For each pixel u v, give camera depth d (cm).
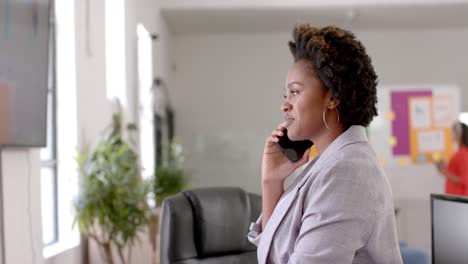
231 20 788
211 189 246
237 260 240
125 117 528
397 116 770
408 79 871
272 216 123
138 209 385
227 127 870
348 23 821
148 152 641
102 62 467
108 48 528
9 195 279
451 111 771
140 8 605
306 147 134
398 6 729
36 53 293
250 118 872
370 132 769
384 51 872
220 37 875
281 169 137
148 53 652
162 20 754
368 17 789
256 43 874
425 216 758
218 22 798
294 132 121
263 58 874
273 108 872
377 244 111
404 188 764
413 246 752
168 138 763
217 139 672
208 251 236
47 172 379
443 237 145
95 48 446
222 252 240
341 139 116
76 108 391
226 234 241
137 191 401
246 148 669
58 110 386
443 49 870
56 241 383
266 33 874
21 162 295
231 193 248
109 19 526
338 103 116
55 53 379
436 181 764
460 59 869
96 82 446
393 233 115
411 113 770
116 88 530
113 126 479
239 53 875
